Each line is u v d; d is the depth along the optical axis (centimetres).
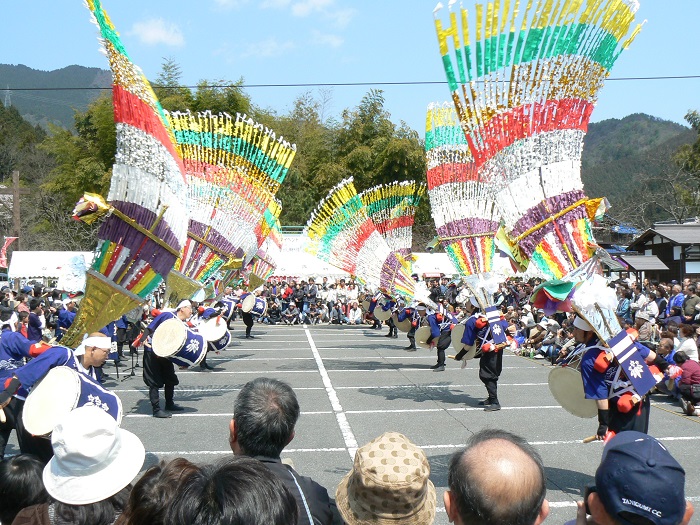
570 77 633
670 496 218
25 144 5941
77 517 309
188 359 944
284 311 2722
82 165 3697
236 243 1091
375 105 4112
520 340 1761
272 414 318
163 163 616
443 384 1249
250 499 206
